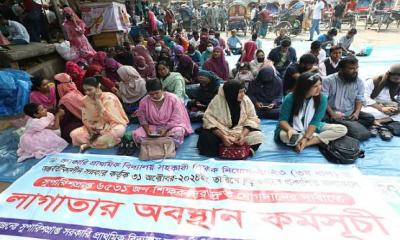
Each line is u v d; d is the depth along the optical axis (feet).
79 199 6.86
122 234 5.74
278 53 16.98
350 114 10.18
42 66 18.06
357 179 7.22
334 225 5.76
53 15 23.79
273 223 5.89
